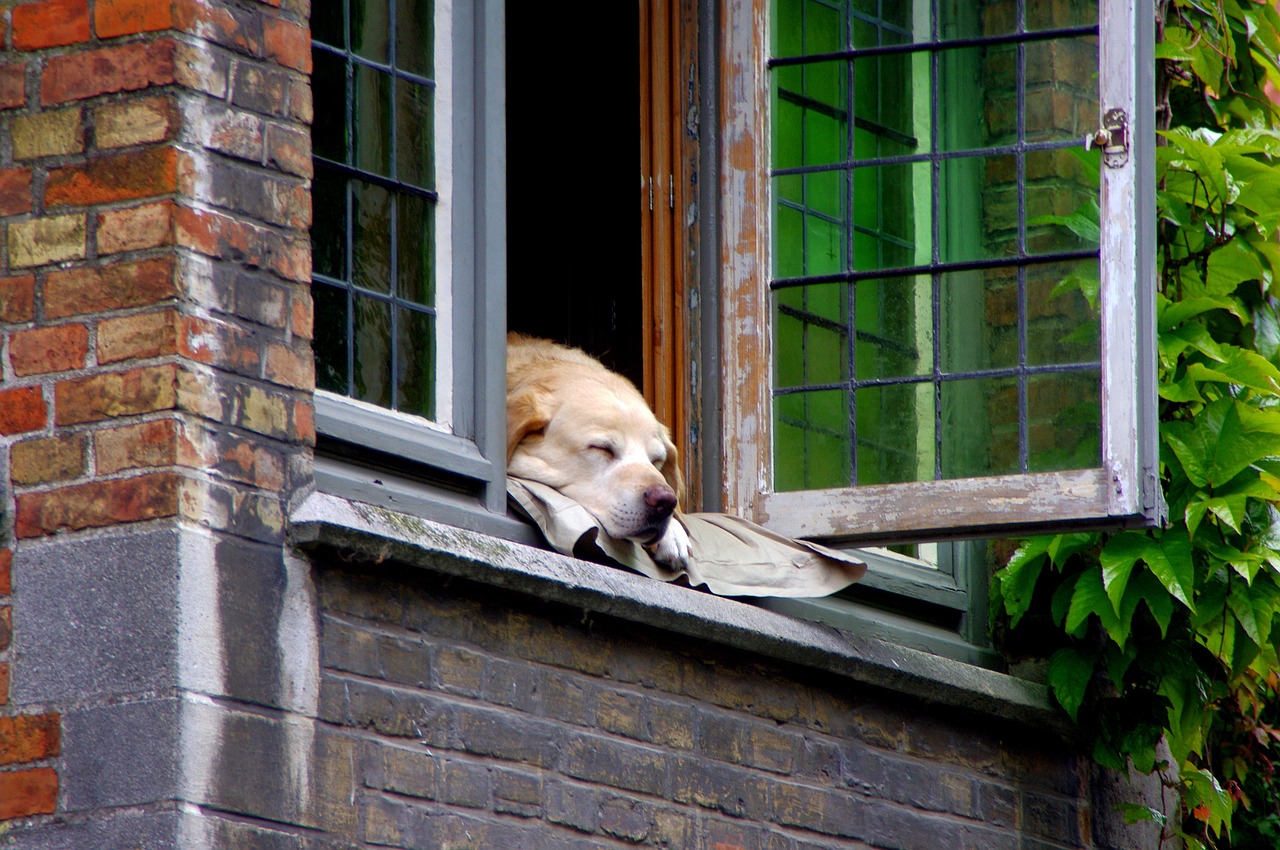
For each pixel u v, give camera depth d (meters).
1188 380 9.47
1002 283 8.82
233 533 6.54
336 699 6.79
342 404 7.32
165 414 6.44
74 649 6.37
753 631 8.30
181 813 6.16
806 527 8.79
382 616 7.03
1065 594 9.66
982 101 8.99
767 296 9.05
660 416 9.36
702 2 9.55
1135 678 9.85
